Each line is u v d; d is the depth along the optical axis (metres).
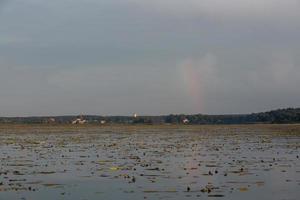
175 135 115.12
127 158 49.56
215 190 29.11
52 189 29.70
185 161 46.19
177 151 59.22
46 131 153.75
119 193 28.30
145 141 85.06
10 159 48.88
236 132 136.50
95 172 37.81
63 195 27.75
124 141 85.25
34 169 39.91
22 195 27.72
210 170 38.84
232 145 71.69
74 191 29.03
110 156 52.12
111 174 36.59
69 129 180.38
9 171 38.50
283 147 66.56
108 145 72.31
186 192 28.47
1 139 94.31
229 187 30.19
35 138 99.00
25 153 56.69
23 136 111.06
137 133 132.88
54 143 78.44
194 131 150.00
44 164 43.84
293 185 30.88
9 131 154.12
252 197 26.92
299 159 48.28
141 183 32.03
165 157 50.66
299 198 26.64
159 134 123.31
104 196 27.39
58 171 38.56
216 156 51.84
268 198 26.62
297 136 105.50
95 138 98.69
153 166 41.84
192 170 38.91
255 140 87.50
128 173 37.16
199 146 69.31
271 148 64.50
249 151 59.06
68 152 58.06
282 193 28.06
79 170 39.12
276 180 33.03
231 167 40.94
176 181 32.78
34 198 26.83
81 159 48.66
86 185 31.20
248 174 36.19
